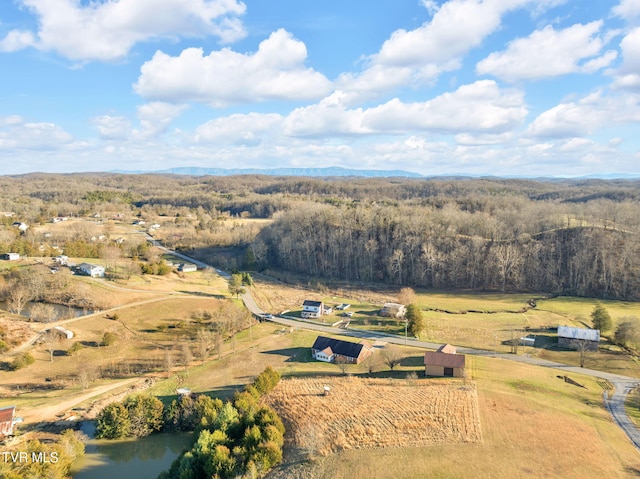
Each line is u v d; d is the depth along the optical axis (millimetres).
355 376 85000
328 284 173875
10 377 85875
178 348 103062
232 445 60469
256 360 96000
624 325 100438
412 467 53750
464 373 82875
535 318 121125
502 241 173125
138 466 61219
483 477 51469
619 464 54344
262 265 198375
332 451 58719
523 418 65438
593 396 74812
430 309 136250
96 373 88500
